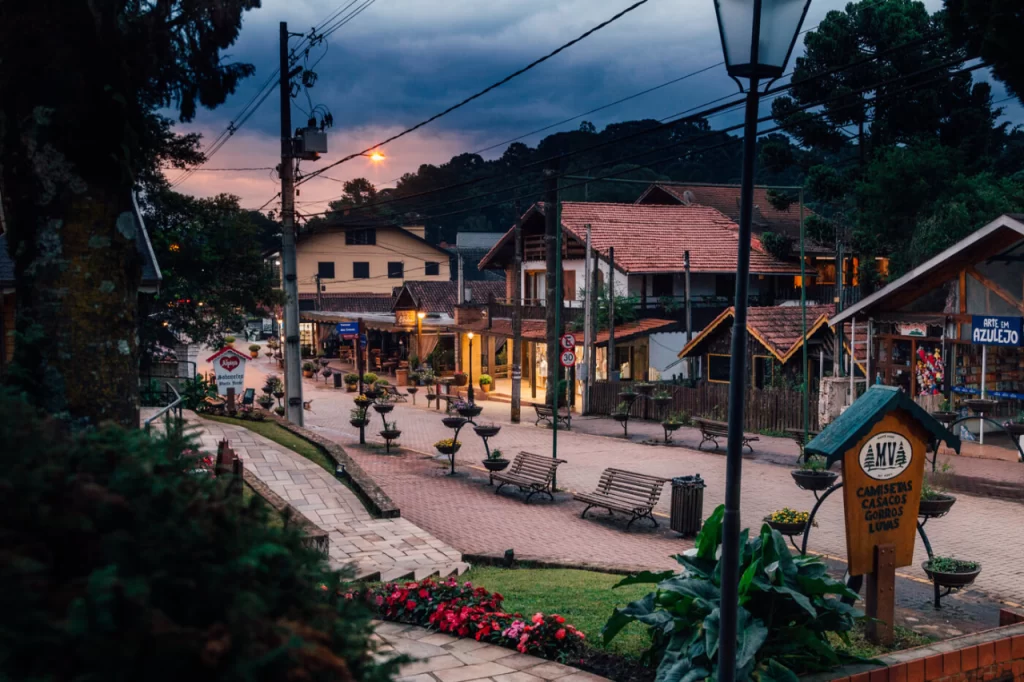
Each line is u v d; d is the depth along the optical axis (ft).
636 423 97.45
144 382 79.15
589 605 27.73
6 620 6.04
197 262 78.89
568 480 63.31
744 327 15.84
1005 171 120.57
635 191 228.63
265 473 53.67
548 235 111.75
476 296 180.45
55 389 14.35
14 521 6.85
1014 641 20.31
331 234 222.07
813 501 53.31
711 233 140.36
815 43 104.12
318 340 206.08
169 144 78.48
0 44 14.19
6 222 14.84
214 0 20.15
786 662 18.48
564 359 94.32
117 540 6.89
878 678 18.30
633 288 124.67
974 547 40.65
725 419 90.02
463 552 41.16
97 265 14.73
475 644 23.06
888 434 22.85
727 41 16.22
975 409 63.26
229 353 77.25
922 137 101.96
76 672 6.26
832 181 107.45
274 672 7.12
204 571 7.26
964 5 51.52
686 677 17.24
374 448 80.79
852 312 74.95
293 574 8.49
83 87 14.39
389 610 26.48
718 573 19.04
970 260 66.03
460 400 106.63
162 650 6.44
